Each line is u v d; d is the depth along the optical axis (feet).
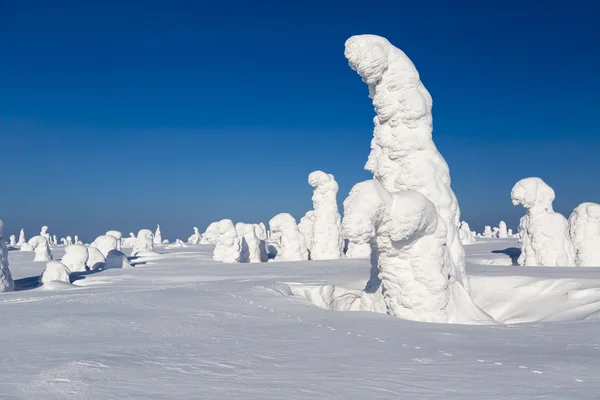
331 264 75.51
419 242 33.17
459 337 25.05
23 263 100.53
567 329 27.30
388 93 40.29
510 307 42.22
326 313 32.42
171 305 35.04
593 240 63.31
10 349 22.34
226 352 21.83
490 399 15.57
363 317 31.07
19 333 26.03
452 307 33.68
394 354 21.45
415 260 33.14
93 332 26.25
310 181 89.04
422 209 31.45
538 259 63.31
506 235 202.49
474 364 19.71
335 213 89.30
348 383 17.31
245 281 50.24
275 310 33.27
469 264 66.44
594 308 36.01
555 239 62.75
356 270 63.26
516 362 19.97
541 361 20.07
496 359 20.49
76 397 15.79
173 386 16.96
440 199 39.06
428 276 32.94
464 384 17.11
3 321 29.22
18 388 16.67
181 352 21.81
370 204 30.45
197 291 41.55
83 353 21.58
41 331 26.50
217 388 16.76
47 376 18.02
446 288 33.45
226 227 90.22
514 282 44.91
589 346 22.90
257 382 17.43
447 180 40.24
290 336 25.22
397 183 40.24
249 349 22.39
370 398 15.76
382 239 32.86
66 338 24.77
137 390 16.49
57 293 48.06
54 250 167.84
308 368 19.25
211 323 28.73
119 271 75.20
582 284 42.47
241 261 94.27
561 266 61.77
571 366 19.22
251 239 95.09
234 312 32.40
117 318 30.09
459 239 39.70
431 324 28.91
